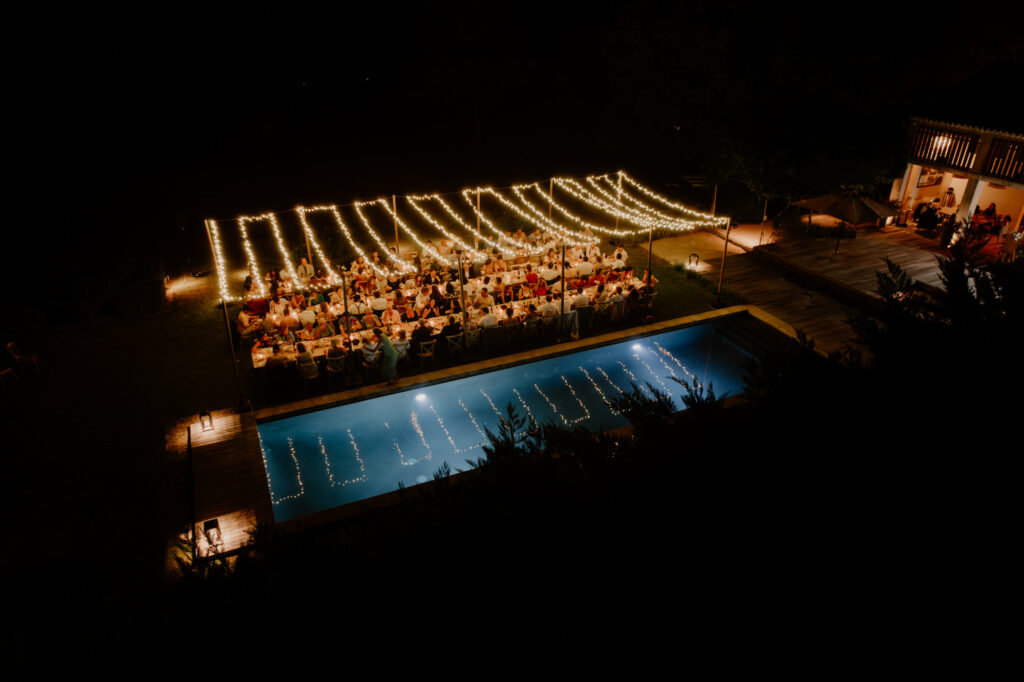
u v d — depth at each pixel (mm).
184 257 22781
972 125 20375
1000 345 2312
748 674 2008
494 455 3012
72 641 2430
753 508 2332
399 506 3172
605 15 33125
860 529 2158
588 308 17531
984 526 2023
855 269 20172
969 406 2254
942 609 1905
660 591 2252
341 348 15336
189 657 2357
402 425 14766
